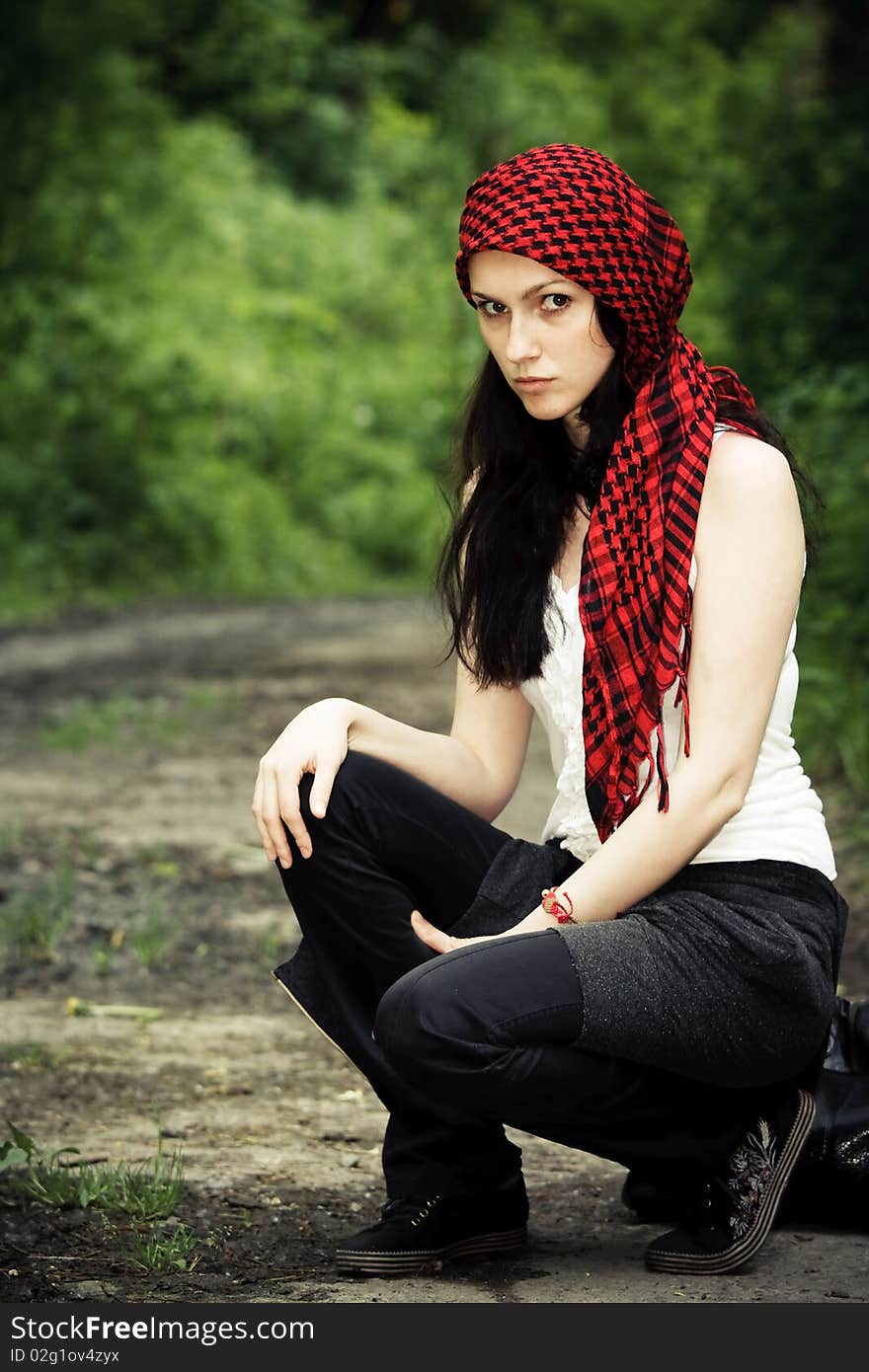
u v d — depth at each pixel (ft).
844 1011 11.41
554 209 9.37
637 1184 11.24
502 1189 10.46
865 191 44.78
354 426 104.47
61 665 50.47
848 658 31.37
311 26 139.23
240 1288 10.00
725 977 9.41
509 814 27.48
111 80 90.12
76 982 18.39
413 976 9.29
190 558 86.22
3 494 80.07
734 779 9.53
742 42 118.73
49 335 86.22
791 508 9.63
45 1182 11.66
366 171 129.18
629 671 9.61
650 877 9.52
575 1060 9.33
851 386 37.22
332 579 93.15
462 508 10.60
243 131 131.34
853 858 23.71
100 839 25.68
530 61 131.44
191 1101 14.28
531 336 9.59
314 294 113.29
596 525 9.68
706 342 46.62
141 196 101.14
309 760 9.80
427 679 46.78
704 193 57.67
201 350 95.50
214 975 18.79
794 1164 10.16
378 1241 10.23
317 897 9.90
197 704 41.19
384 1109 14.11
